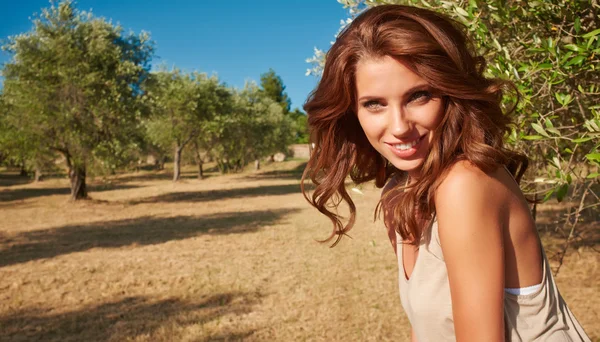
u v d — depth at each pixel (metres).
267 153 46.47
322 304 6.76
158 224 15.86
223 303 7.02
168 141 34.88
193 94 32.84
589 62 1.99
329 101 1.19
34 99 18.34
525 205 1.08
